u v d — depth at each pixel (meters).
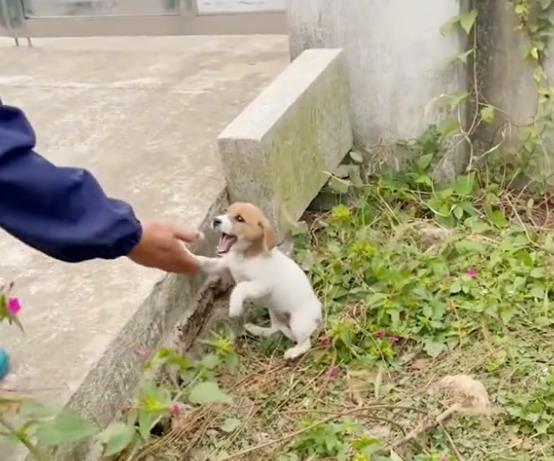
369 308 2.18
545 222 2.64
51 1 3.71
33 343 1.79
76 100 3.07
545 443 1.82
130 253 1.49
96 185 1.34
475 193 2.71
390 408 1.90
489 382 1.99
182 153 2.56
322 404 1.96
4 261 2.10
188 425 1.87
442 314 2.17
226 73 3.26
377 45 2.70
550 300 2.23
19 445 1.54
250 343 2.17
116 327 1.83
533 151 2.75
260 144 2.20
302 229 2.45
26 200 1.27
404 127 2.76
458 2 2.64
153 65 3.42
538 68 2.70
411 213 2.63
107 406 1.75
